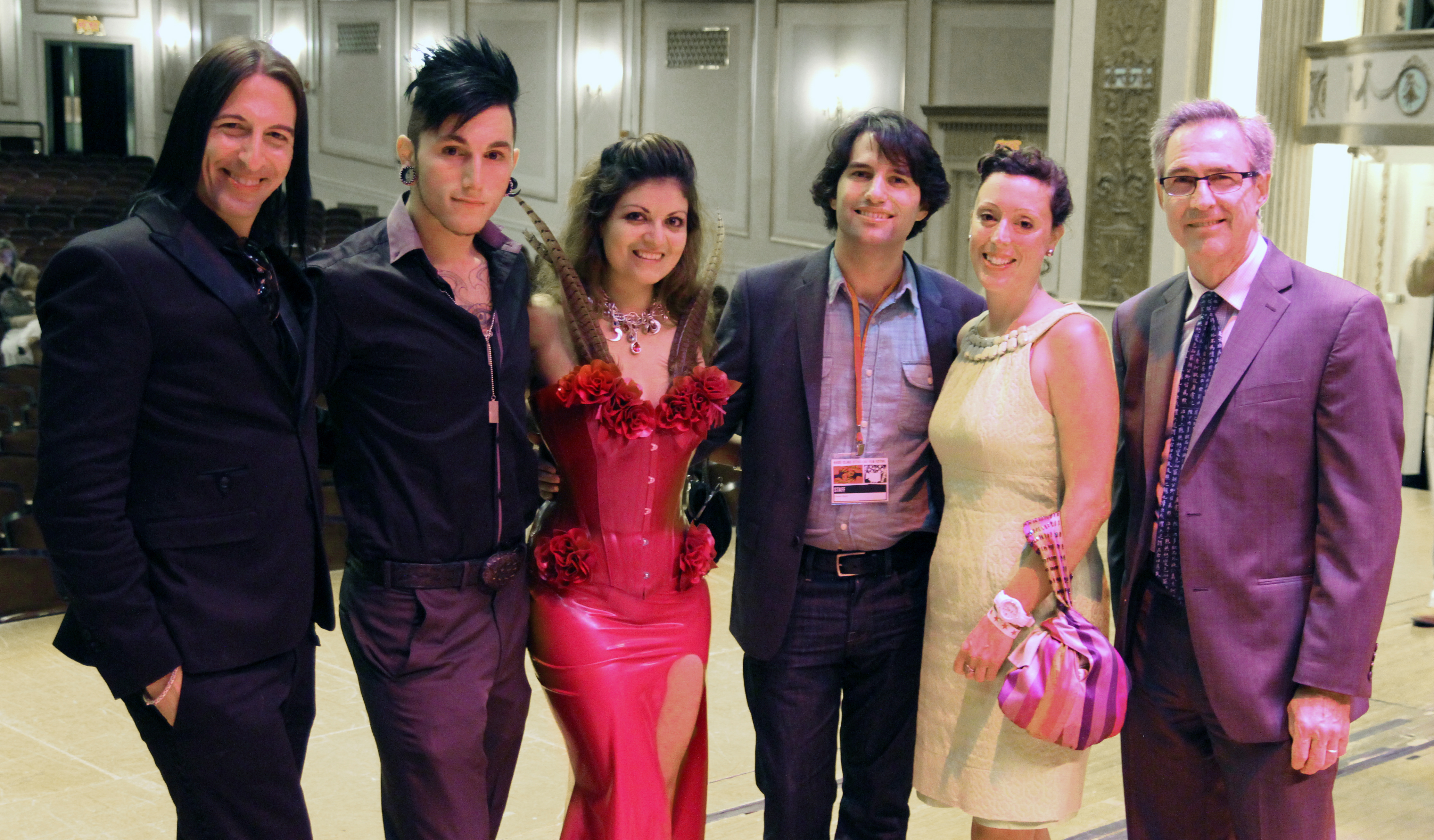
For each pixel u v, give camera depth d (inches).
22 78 756.0
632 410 87.7
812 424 94.9
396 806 85.3
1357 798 132.8
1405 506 296.8
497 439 85.7
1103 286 316.5
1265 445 82.4
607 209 89.0
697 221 92.3
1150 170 303.4
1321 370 81.4
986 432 88.2
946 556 91.7
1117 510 95.1
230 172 74.5
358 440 84.4
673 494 92.4
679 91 504.4
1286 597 83.0
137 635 71.9
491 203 83.6
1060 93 320.8
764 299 98.1
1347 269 323.3
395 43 617.9
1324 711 80.7
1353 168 317.1
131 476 73.7
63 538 70.6
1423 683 173.6
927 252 437.1
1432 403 230.2
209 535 75.0
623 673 89.5
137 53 757.9
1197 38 291.1
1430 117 254.7
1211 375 85.4
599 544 90.7
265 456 76.7
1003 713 86.8
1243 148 83.5
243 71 73.6
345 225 577.6
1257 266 85.0
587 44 536.4
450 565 84.7
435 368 82.9
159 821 131.2
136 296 71.2
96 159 700.7
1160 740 90.5
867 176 93.0
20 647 189.6
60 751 150.3
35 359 325.7
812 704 97.5
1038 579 86.1
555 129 556.4
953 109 418.6
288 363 78.4
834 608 96.4
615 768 88.4
